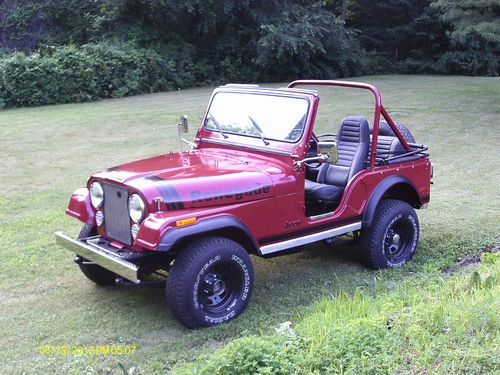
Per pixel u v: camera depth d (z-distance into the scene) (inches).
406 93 776.3
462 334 152.3
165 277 213.8
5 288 221.1
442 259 243.0
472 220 292.7
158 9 908.0
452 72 1130.7
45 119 615.2
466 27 643.5
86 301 210.4
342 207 222.4
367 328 155.0
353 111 631.2
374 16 1229.1
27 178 387.9
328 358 144.9
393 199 244.7
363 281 225.1
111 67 797.9
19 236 276.5
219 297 191.9
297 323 183.8
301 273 235.3
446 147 466.3
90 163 429.4
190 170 200.8
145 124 581.9
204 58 959.6
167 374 161.8
